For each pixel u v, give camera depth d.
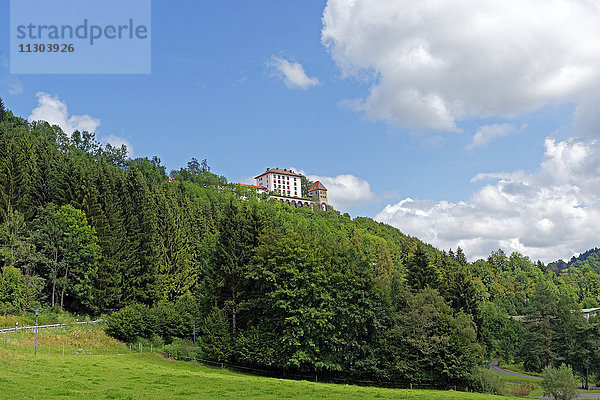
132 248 87.81
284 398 33.53
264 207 182.12
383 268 145.62
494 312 123.00
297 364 56.62
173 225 100.31
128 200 92.94
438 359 61.47
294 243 63.97
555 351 94.12
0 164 81.69
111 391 30.62
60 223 79.00
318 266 61.84
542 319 97.81
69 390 29.77
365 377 63.59
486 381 64.69
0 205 76.25
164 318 74.50
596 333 90.06
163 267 92.69
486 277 167.12
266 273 62.12
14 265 75.12
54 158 103.62
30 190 84.38
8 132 112.19
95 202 85.12
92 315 79.56
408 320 64.69
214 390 35.34
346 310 59.62
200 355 65.94
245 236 71.19
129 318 69.75
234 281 68.62
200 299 72.69
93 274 78.94
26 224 78.81
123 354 61.44
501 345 116.06
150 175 168.25
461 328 63.88
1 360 38.88
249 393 34.97
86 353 57.22
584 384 92.38
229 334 65.25
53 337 60.59
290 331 58.50
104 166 136.75
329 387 45.03
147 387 34.19
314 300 59.91
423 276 87.00
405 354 62.62
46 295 76.56
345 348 60.34
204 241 110.50
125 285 84.44
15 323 63.38
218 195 189.25
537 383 83.56
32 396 26.94
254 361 61.00
